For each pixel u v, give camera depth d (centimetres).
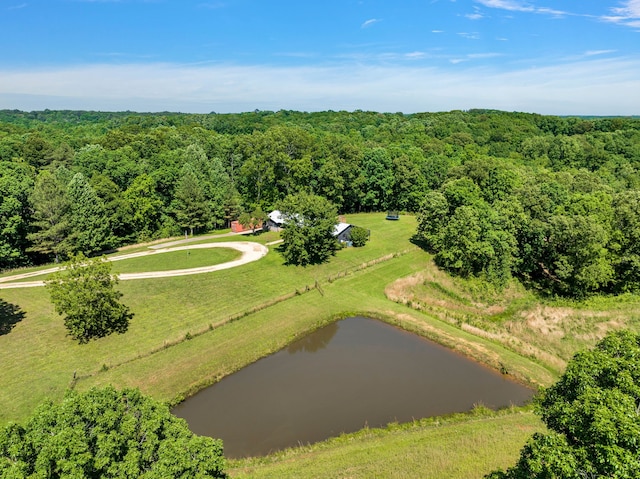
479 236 4750
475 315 4169
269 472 2142
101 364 3069
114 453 1297
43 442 1241
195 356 3253
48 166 8181
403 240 6400
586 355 1631
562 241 4450
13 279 4684
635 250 4462
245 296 4316
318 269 5125
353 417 2680
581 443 1362
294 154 7919
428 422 2614
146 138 9356
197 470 1323
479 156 9606
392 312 4125
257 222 6688
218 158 8888
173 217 7256
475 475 2067
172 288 4438
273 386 3006
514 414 2672
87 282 3259
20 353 3169
